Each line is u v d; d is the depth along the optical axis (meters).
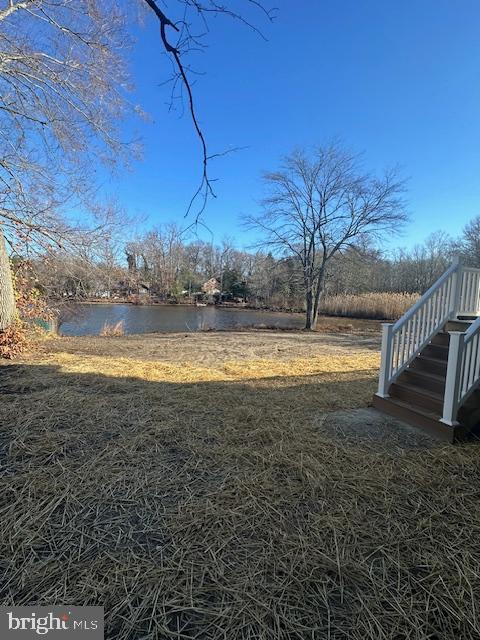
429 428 3.25
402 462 2.63
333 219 15.18
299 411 3.70
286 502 2.06
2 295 6.60
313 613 1.35
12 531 1.72
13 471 2.29
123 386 4.36
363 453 2.75
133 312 22.00
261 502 2.05
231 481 2.27
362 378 5.45
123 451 2.62
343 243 15.29
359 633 1.27
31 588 1.41
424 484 2.33
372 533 1.82
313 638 1.25
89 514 1.90
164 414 3.40
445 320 4.21
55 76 6.58
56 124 7.14
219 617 1.32
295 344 9.93
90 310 18.22
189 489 2.17
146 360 6.60
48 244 8.60
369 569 1.58
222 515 1.92
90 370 5.18
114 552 1.62
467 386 3.13
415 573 1.57
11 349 6.25
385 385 3.86
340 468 2.49
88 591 1.41
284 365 6.39
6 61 6.26
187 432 3.01
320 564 1.59
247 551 1.67
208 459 2.56
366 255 15.37
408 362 3.98
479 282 4.44
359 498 2.13
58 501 1.99
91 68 6.36
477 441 3.06
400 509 2.04
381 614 1.35
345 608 1.38
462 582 1.52
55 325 10.34
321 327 15.79
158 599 1.39
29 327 8.29
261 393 4.34
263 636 1.25
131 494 2.10
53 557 1.58
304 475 2.37
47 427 2.99
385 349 3.86
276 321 19.75
